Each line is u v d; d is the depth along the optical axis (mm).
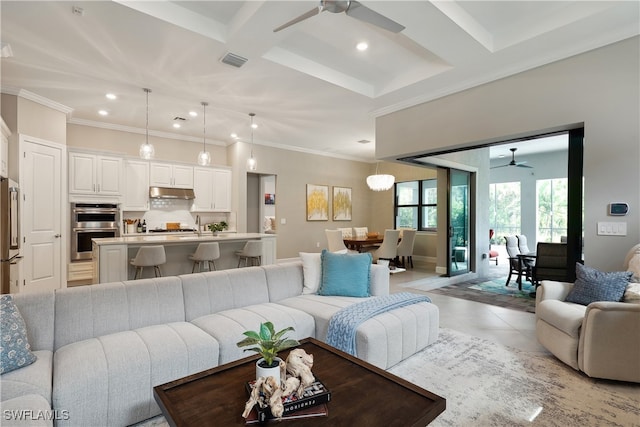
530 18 3074
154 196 6312
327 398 1395
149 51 3326
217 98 4668
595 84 3125
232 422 1269
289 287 3295
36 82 4047
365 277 3271
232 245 5328
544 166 8414
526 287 5621
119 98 4656
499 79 3781
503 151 8102
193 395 1438
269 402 1271
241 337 2266
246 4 2848
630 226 2943
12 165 4133
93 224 5594
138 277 4340
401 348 2604
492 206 9422
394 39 3449
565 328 2529
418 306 2938
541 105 3463
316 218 8594
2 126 3688
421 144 4555
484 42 3217
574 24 2883
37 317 2072
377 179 7578
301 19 2361
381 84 4504
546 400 2113
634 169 2928
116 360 1819
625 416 1941
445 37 3072
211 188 7199
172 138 6863
